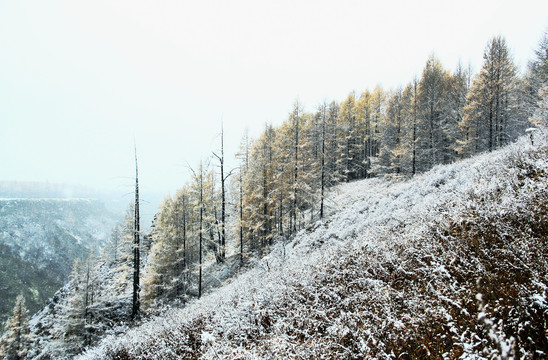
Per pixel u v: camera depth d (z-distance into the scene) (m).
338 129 44.84
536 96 26.45
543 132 10.45
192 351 6.29
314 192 29.72
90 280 23.27
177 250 27.14
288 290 6.93
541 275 3.55
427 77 34.81
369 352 3.55
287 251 18.97
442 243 5.85
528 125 27.80
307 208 37.28
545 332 2.76
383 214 13.79
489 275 4.08
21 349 27.55
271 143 28.56
